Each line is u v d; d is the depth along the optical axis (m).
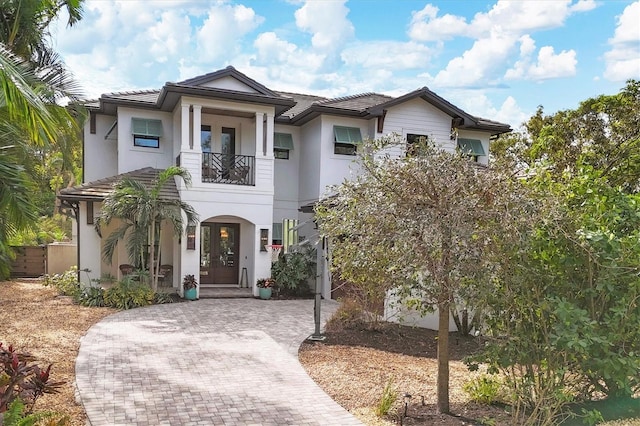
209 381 7.87
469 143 20.80
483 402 7.05
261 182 17.97
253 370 8.55
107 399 6.89
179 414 6.45
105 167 19.44
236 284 19.53
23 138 9.65
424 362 9.61
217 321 12.92
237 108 17.59
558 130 20.47
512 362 6.32
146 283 16.11
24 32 11.75
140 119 18.70
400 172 6.32
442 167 6.23
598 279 5.95
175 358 9.14
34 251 21.33
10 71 6.41
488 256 5.79
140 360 8.92
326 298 17.55
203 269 19.19
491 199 5.98
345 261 7.16
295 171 21.11
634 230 6.23
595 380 6.47
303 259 18.34
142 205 14.95
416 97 19.28
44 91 9.70
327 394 7.45
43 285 18.53
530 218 5.82
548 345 5.94
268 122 18.05
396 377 8.47
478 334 7.17
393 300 10.91
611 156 19.66
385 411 6.58
